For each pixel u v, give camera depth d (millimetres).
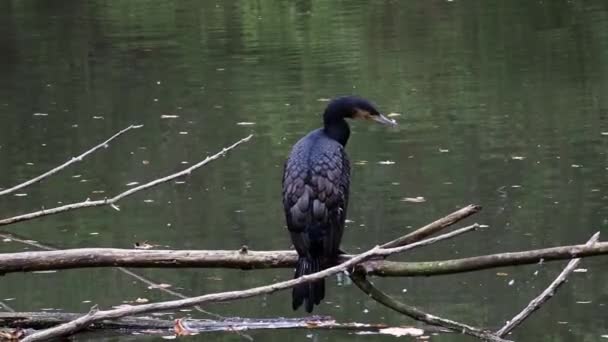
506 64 20547
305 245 7215
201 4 30750
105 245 10836
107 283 9836
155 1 31484
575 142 14461
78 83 20125
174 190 12906
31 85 20047
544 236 10695
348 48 23141
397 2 29922
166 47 23938
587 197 11898
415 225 11125
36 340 7246
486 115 16391
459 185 12594
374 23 26531
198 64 21766
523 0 28969
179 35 25594
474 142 14695
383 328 8586
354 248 10391
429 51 22312
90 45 24422
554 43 22562
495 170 13180
